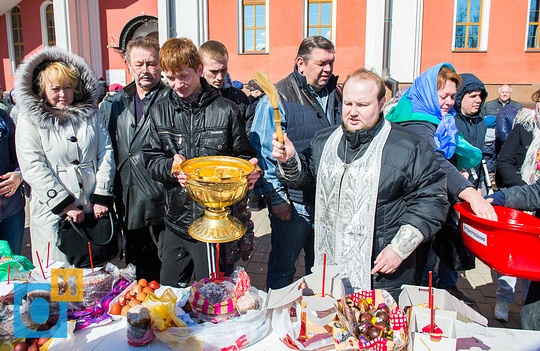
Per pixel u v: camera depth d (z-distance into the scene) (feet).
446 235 7.98
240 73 41.37
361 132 5.96
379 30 36.58
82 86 8.45
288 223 8.46
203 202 5.10
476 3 37.14
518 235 5.48
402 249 5.80
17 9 53.01
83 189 8.29
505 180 9.29
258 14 40.78
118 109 9.29
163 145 7.44
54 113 7.97
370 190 5.93
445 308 5.12
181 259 7.96
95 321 5.29
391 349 4.56
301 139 8.38
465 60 37.50
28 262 6.69
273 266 8.79
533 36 37.47
